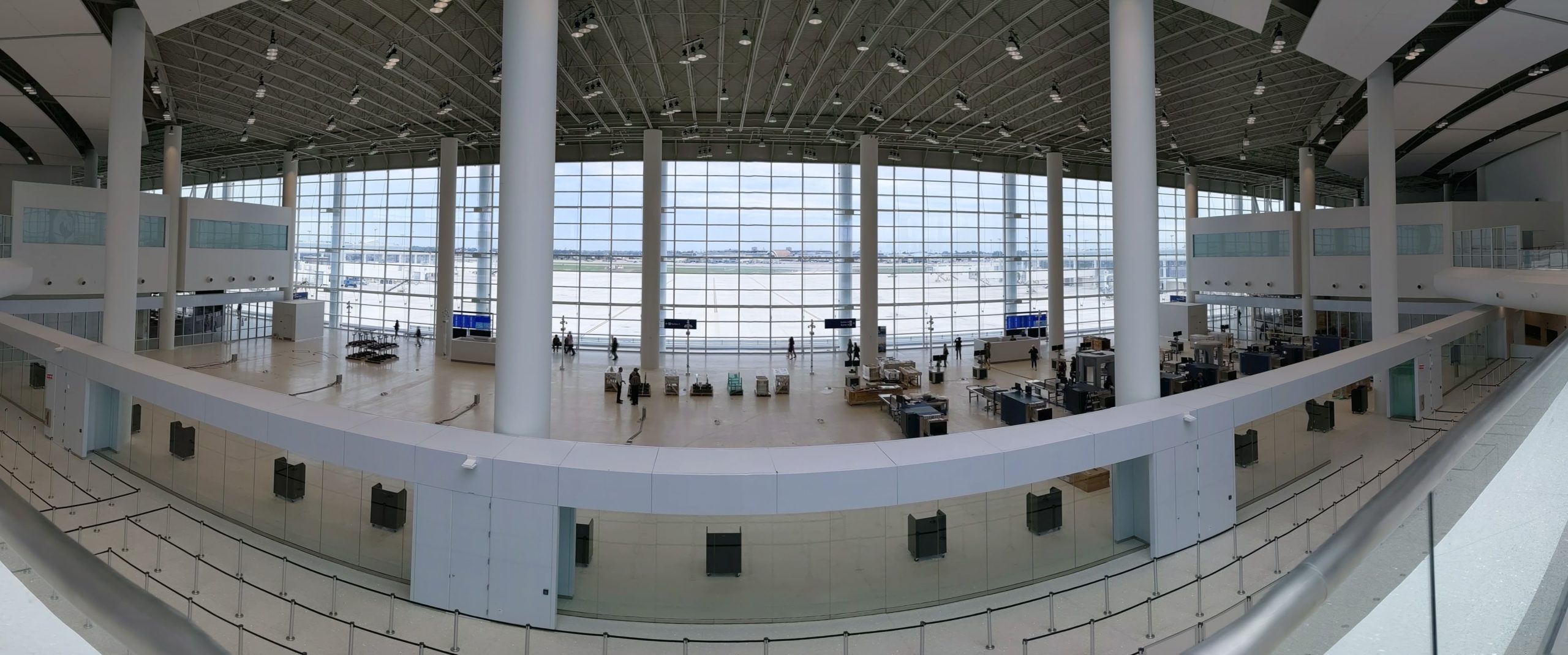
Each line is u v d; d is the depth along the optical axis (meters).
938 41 23.44
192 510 13.12
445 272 34.19
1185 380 25.16
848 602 10.33
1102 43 23.06
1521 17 15.66
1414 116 24.62
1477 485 1.86
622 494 9.33
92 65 20.11
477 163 39.69
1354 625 1.54
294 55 24.34
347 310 45.25
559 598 10.19
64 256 27.97
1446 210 29.98
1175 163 43.06
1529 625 1.69
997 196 42.56
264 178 46.75
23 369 19.97
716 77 27.45
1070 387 23.34
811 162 38.34
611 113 32.12
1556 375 2.64
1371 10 14.59
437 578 9.87
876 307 31.95
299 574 10.77
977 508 10.93
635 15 21.89
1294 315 42.12
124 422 15.55
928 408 21.11
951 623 9.78
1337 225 33.81
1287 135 34.91
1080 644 9.09
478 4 20.66
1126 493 11.91
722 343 38.97
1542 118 26.38
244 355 33.44
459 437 10.47
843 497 9.48
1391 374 20.73
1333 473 14.06
